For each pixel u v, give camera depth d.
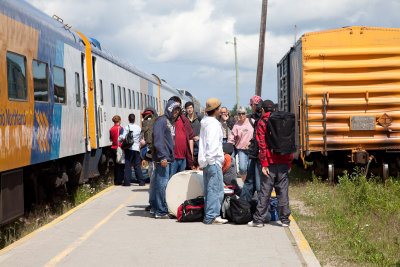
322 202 10.36
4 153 7.37
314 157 14.03
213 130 8.13
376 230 8.16
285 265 5.73
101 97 15.16
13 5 8.28
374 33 12.74
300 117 12.93
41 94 9.51
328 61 12.73
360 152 12.52
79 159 12.92
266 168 7.90
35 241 7.09
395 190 11.31
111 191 13.09
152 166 9.91
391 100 12.70
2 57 7.61
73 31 13.20
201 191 8.82
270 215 8.45
